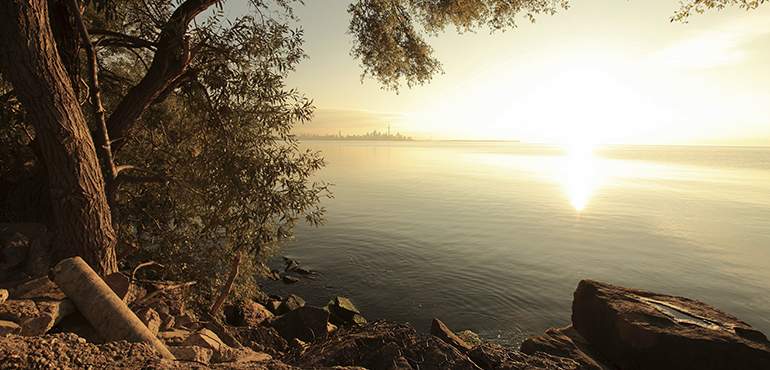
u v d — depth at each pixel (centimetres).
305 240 2175
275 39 646
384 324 414
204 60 659
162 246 780
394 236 2316
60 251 445
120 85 813
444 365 309
